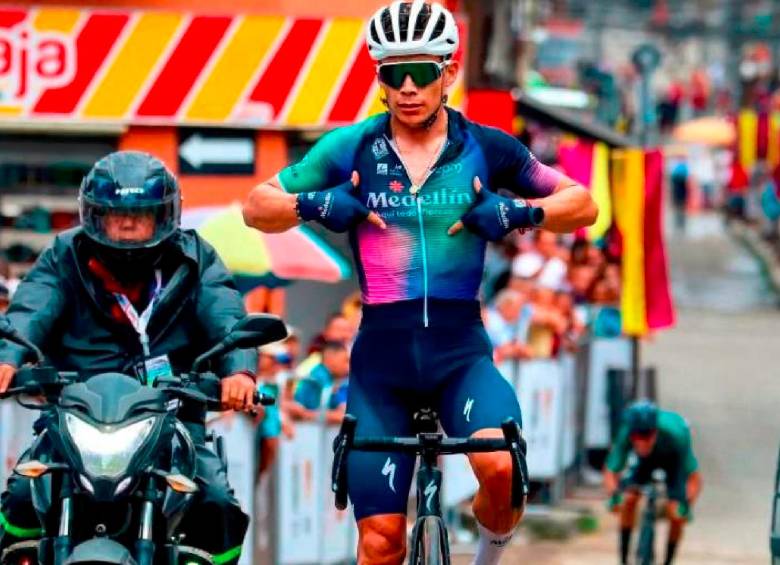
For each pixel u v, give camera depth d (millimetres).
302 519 20500
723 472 31250
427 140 11758
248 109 26188
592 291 30328
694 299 56438
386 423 11773
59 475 10539
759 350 46688
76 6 25594
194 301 12078
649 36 107438
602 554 24297
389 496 11656
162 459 10828
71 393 10500
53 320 11906
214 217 22688
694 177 80000
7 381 11297
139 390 10570
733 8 106438
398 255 11734
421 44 11430
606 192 32344
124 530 10508
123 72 25812
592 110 69375
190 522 11797
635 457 22312
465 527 24500
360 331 11969
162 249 11852
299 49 26266
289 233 22609
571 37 101125
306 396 20531
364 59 26391
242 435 19188
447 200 11711
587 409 29172
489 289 33250
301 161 11883
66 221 26453
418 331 11734
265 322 10938
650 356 45125
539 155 48812
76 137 26281
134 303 12008
